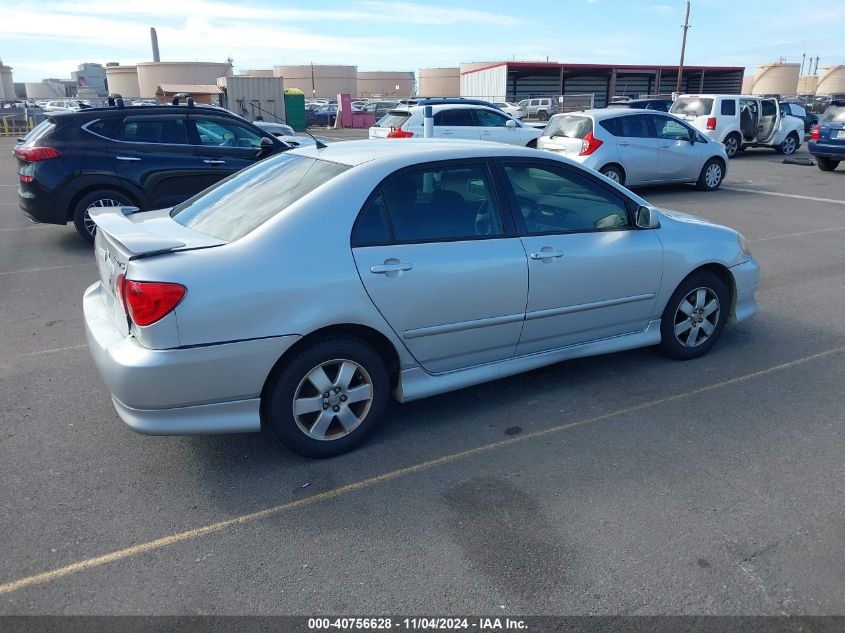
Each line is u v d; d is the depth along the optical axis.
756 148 23.94
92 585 2.73
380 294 3.51
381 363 3.69
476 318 3.86
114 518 3.16
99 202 8.31
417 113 15.21
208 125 8.84
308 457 3.64
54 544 2.97
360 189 3.56
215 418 3.29
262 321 3.24
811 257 8.18
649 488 3.38
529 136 16.39
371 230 3.55
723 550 2.92
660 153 12.82
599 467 3.58
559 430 3.98
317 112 41.78
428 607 2.61
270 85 32.38
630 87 46.44
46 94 87.44
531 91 44.41
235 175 4.40
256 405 3.37
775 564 2.84
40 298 6.54
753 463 3.61
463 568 2.82
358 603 2.64
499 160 4.03
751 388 4.54
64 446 3.79
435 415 4.18
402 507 3.24
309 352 3.43
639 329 4.68
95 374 4.79
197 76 49.56
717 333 5.07
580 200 4.31
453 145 4.05
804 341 5.41
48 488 3.39
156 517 3.17
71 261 7.97
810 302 6.42
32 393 4.47
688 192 13.52
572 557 2.88
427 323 3.71
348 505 3.26
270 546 2.97
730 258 4.88
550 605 2.62
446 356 3.89
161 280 3.06
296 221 3.40
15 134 32.66
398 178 3.68
